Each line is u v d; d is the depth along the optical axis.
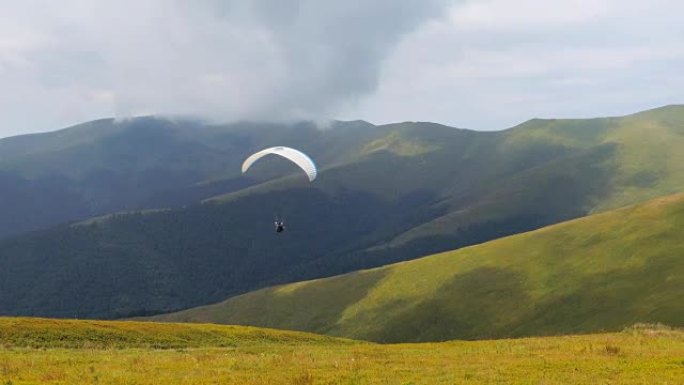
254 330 65.94
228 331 61.62
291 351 40.97
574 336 47.97
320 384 24.95
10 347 42.72
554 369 28.23
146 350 43.34
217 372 27.66
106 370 28.36
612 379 25.83
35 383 24.41
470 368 28.91
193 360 32.09
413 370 28.61
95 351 41.41
